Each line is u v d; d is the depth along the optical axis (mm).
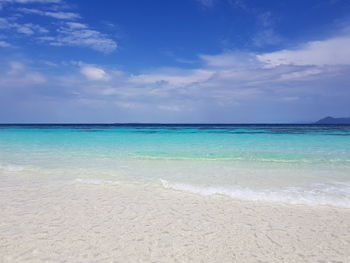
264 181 8570
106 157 13367
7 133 34219
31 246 4242
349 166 10852
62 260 3848
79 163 11695
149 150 16062
